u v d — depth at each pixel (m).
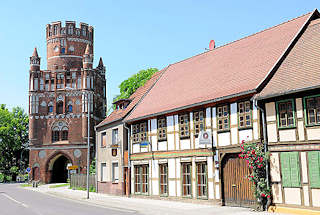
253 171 17.16
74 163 55.72
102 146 34.53
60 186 49.38
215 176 20.06
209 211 17.61
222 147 19.64
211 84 22.42
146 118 26.30
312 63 16.72
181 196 22.55
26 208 21.78
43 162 56.44
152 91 29.97
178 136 23.06
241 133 18.52
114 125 31.56
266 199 16.98
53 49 62.50
